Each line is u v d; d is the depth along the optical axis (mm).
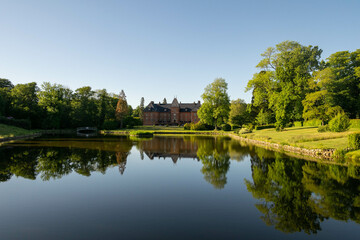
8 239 5438
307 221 6555
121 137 40375
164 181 10812
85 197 8484
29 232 5797
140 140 33781
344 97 33781
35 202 7938
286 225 6289
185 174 12211
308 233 5863
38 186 9773
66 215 6883
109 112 67938
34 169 12859
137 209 7398
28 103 55656
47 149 21328
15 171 12336
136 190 9398
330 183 10102
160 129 64250
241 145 26562
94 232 5816
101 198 8398
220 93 55312
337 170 12492
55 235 5648
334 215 6918
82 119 63281
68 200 8156
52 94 55312
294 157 17016
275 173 12117
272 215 6945
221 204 7871
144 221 6500
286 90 32844
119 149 22297
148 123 89250
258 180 10836
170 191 9305
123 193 8992
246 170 13031
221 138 39031
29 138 34281
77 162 15016
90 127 61188
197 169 13430
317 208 7469
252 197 8555
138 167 13945
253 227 6176
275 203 7926
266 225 6293
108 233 5770
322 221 6539
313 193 8859
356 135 16484
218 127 61656
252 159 16547
